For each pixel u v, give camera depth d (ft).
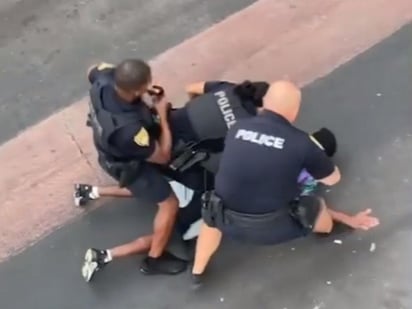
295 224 14.61
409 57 18.61
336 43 19.03
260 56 19.16
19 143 18.70
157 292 16.44
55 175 18.11
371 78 18.44
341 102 18.21
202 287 16.38
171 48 19.67
